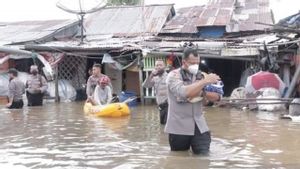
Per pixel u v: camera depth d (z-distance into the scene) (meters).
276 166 6.94
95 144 9.09
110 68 22.11
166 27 24.00
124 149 8.47
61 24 25.81
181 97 7.60
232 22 23.14
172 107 7.77
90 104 15.32
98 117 14.17
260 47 18.72
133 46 20.31
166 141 9.30
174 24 24.20
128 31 24.59
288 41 18.00
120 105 14.47
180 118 7.73
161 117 11.86
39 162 7.45
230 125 11.91
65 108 17.61
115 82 22.06
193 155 7.73
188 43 19.34
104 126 11.91
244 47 19.19
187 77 7.62
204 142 7.75
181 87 7.38
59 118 14.02
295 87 16.66
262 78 16.47
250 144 8.91
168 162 7.23
